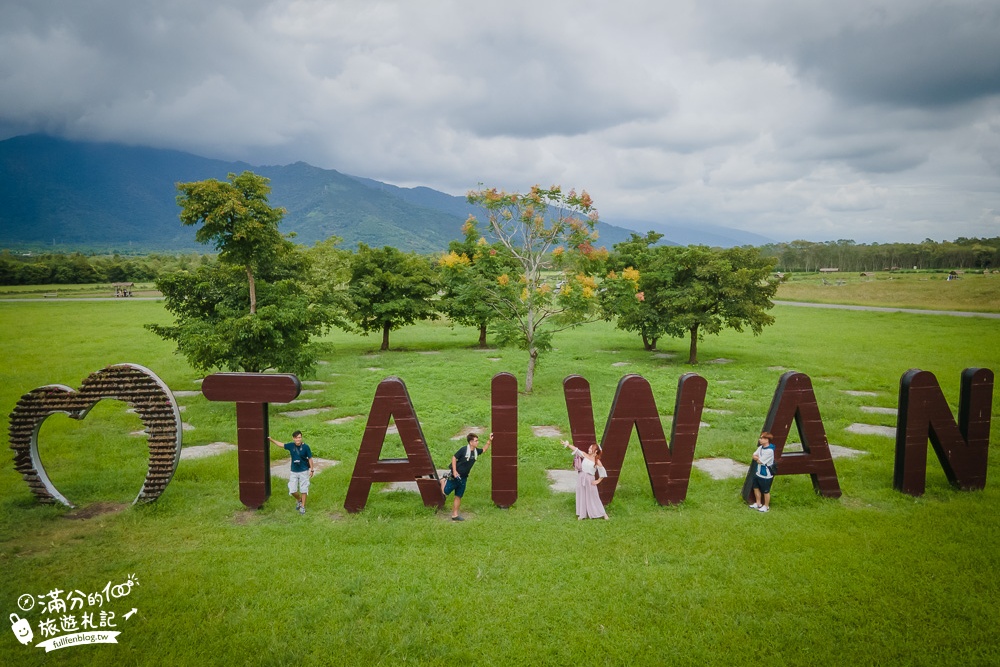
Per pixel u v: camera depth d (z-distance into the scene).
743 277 27.31
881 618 7.82
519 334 22.73
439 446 15.78
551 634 7.51
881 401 20.89
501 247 24.41
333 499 12.03
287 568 9.07
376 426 11.41
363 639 7.38
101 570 9.01
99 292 87.62
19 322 47.78
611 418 11.62
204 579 8.73
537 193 22.27
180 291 21.09
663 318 29.58
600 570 9.02
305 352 20.52
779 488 12.72
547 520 11.06
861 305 61.66
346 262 37.94
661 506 11.77
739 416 19.11
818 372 26.83
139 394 11.45
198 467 13.61
